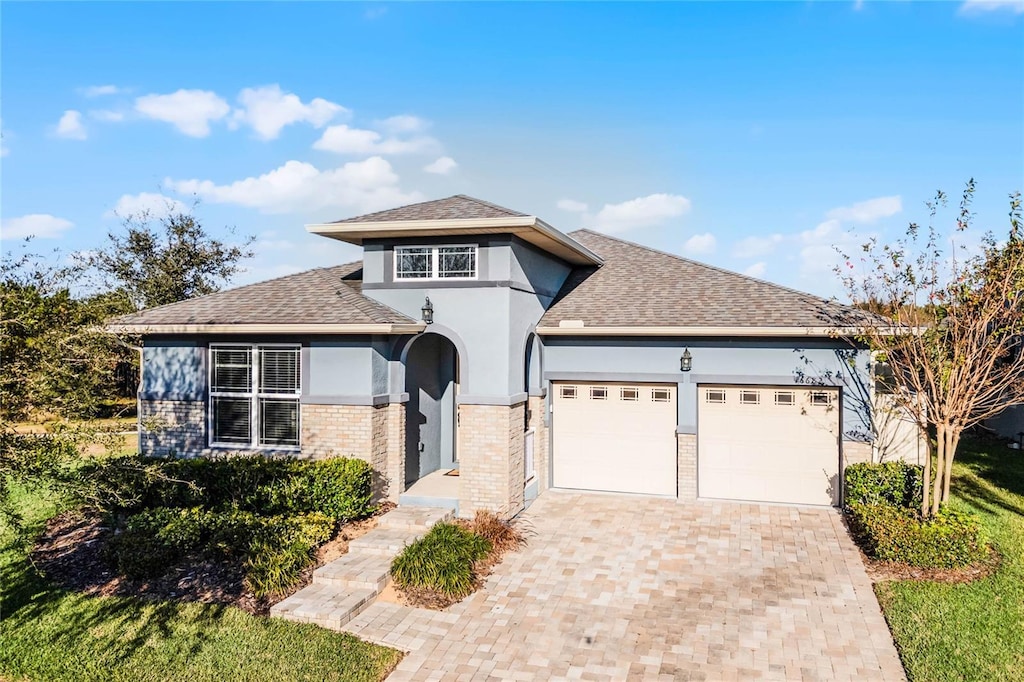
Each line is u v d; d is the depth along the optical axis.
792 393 15.28
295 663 8.12
